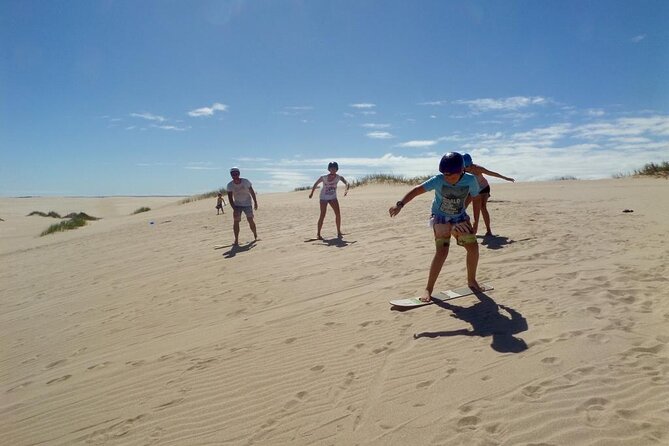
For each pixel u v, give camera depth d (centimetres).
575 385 352
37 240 2339
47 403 475
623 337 422
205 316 671
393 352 457
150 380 482
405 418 342
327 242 1088
